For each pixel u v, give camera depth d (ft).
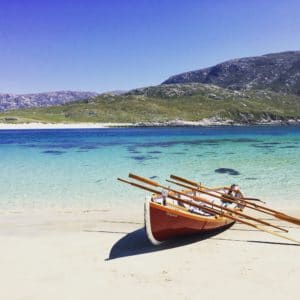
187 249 42.22
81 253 41.29
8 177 92.99
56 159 130.52
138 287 32.94
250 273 35.47
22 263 38.60
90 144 201.67
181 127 578.25
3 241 45.39
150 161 121.70
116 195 72.18
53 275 35.65
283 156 132.26
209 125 644.27
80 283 33.88
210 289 32.35
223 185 81.30
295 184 81.51
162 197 44.75
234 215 51.55
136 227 50.80
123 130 447.83
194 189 54.29
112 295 31.60
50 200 68.54
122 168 106.42
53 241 45.27
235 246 42.98
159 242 42.57
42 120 594.65
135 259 39.40
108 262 38.65
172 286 33.01
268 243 43.96
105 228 50.44
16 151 161.89
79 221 54.13
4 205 65.00
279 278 34.30
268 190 75.66
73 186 81.10
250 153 143.95
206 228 46.34
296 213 58.39
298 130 403.13
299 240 45.03
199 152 150.51
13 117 586.86
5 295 31.86
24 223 53.26
